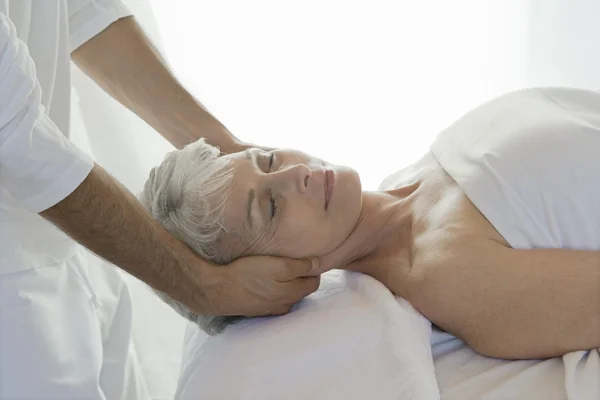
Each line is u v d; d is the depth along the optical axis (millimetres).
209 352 1228
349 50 1999
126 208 1036
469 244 1126
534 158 1117
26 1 1213
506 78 2037
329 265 1327
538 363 1069
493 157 1171
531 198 1104
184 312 1317
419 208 1299
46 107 1295
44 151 969
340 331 1149
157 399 1748
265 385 1110
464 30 1998
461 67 2029
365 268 1343
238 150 1465
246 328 1248
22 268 1128
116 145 1747
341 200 1271
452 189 1259
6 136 947
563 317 1021
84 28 1425
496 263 1086
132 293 1785
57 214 995
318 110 2045
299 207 1253
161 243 1083
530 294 1045
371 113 2055
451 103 2053
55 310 1154
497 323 1079
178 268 1105
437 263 1144
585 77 2018
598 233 1073
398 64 2018
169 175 1347
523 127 1177
